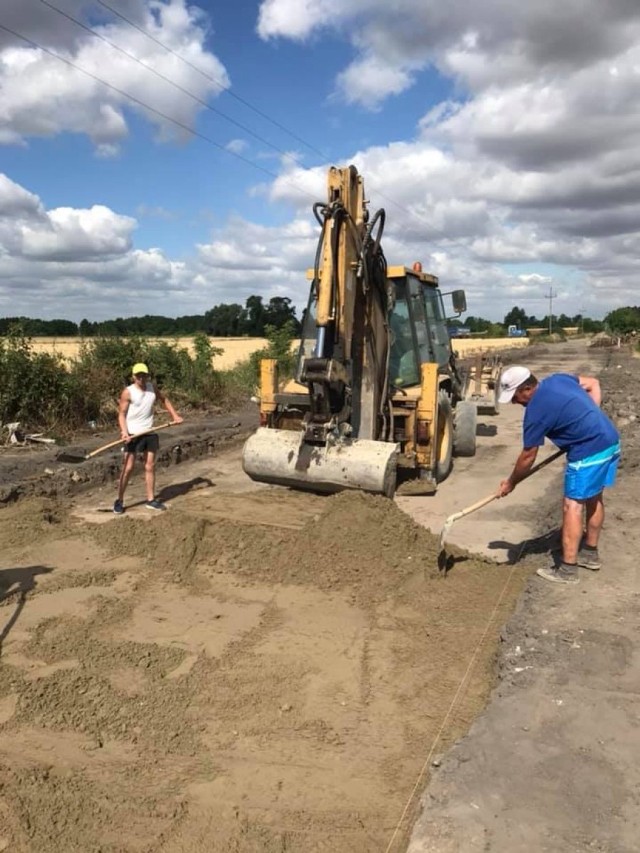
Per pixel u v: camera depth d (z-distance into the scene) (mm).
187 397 15211
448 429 9234
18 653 4391
